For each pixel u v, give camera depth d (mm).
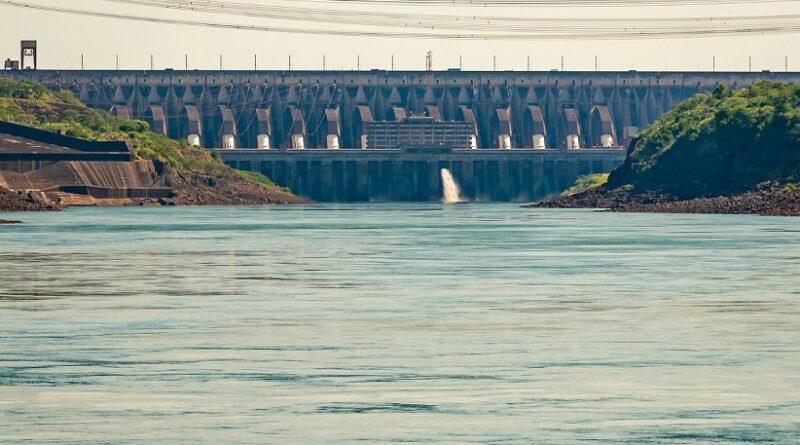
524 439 143625
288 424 150125
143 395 165250
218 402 161250
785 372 180125
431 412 156250
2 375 178250
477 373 179625
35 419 152375
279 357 192625
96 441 142250
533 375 178250
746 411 156625
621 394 165875
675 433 146375
